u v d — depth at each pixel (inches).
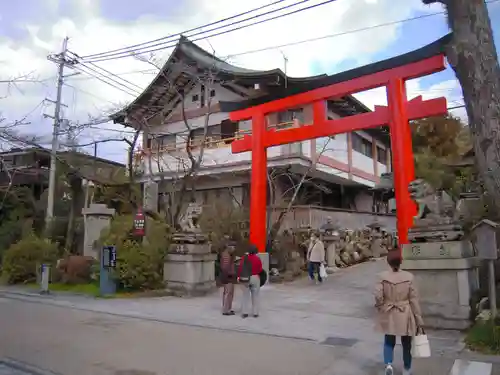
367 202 1152.8
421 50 471.5
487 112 298.0
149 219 597.3
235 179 910.4
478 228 287.7
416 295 207.6
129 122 944.3
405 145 472.7
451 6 313.7
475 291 322.3
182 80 893.8
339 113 976.9
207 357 250.8
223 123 912.9
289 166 792.3
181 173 850.8
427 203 345.1
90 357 252.7
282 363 239.0
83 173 856.3
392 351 211.9
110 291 510.9
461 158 738.8
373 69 510.0
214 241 642.8
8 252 666.8
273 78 778.8
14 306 441.4
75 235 773.3
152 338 297.1
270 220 753.6
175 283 516.1
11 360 248.5
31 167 1063.0
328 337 299.0
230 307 386.6
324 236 733.9
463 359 240.8
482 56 300.5
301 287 570.6
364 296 483.5
